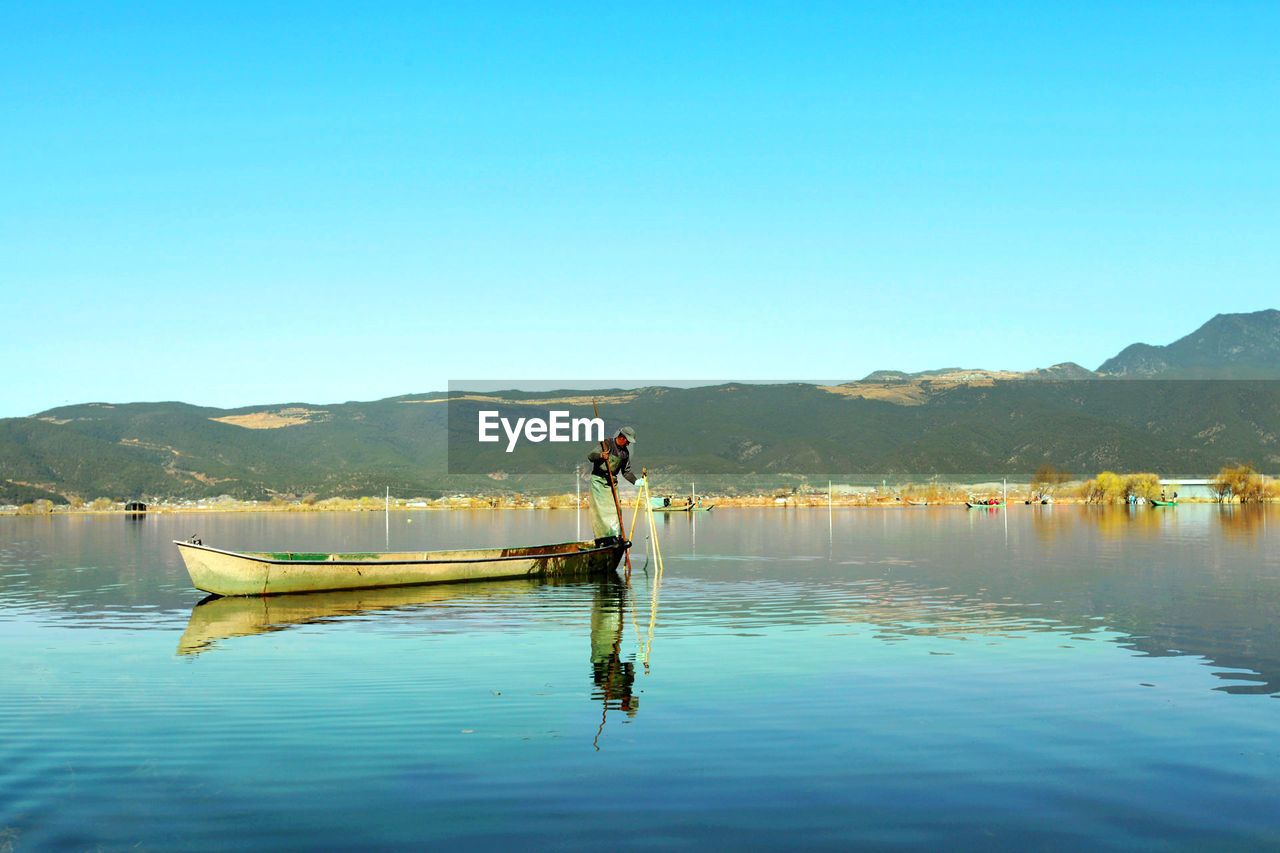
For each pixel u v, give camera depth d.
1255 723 16.75
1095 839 11.79
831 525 109.44
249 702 18.55
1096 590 37.50
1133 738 15.85
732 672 21.22
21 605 34.97
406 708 17.98
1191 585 39.19
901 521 121.69
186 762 14.74
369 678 20.77
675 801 13.05
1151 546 65.50
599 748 15.34
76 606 34.66
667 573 46.84
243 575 37.16
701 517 143.25
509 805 12.91
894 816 12.53
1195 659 22.52
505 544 81.50
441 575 41.81
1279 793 13.30
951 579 42.59
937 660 22.52
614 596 36.97
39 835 11.96
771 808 12.80
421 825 12.25
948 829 12.10
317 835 11.95
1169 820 12.37
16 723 17.00
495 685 20.00
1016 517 133.75
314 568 38.28
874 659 22.67
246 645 25.52
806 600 34.91
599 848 11.53
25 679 20.84
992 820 12.38
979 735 16.05
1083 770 14.27
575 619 30.42
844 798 13.16
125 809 12.80
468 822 12.34
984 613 30.80
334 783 13.77
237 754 15.11
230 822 12.34
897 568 48.78
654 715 17.38
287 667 22.17
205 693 19.38
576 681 20.33
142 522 158.25
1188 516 131.25
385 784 13.73
